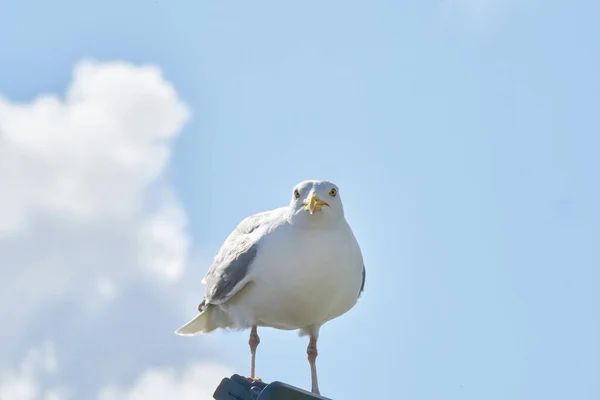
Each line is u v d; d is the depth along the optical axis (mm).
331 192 14883
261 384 11875
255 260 15047
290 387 10984
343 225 15078
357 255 15367
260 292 15141
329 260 14805
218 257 15969
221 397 11906
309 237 14789
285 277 14836
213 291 15609
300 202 14914
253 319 15570
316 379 15633
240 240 15609
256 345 15461
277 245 14898
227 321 16406
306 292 14914
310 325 15805
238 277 15203
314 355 15773
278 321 15648
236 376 12000
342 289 15172
